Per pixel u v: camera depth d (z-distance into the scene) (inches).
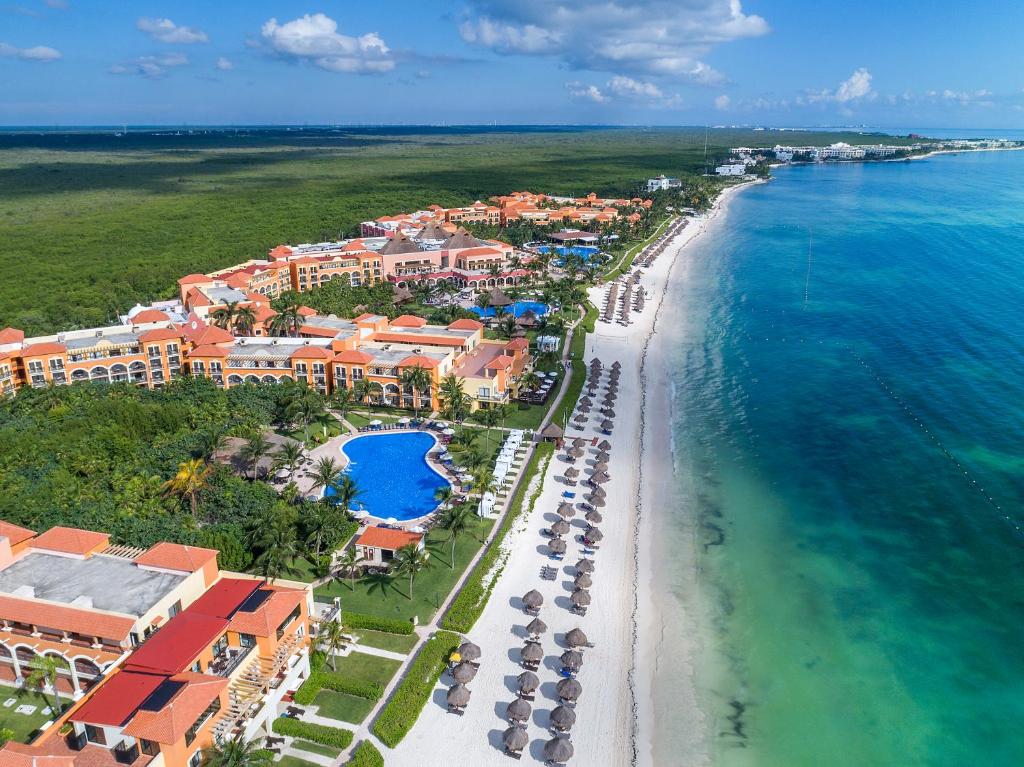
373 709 2448.3
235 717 2128.4
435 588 3137.3
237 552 3117.6
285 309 6230.3
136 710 1947.6
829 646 2864.2
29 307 7066.9
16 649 2407.7
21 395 4790.8
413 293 7746.1
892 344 6427.2
